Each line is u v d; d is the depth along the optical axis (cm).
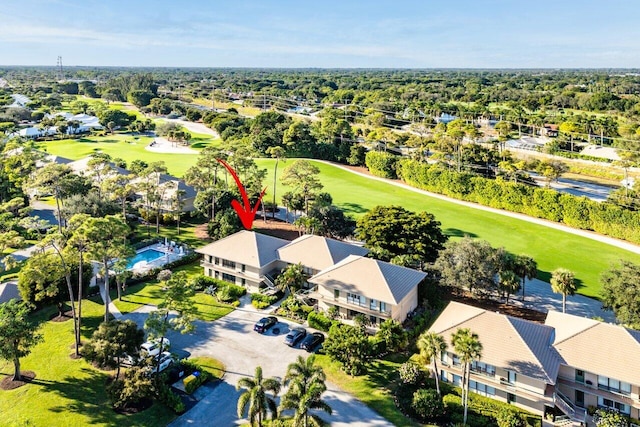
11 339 4194
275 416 3572
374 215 7325
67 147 16525
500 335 4347
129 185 8562
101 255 4975
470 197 11088
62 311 5809
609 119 18038
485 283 5912
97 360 4272
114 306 5953
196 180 9350
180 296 4862
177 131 18050
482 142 16138
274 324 5553
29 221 7031
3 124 17700
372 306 5416
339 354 4569
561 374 4256
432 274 6312
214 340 5203
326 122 17112
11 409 4038
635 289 5100
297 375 3588
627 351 4050
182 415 4025
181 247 7919
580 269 7312
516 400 4234
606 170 13625
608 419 3884
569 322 4638
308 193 9162
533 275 6097
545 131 18100
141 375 4138
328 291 5716
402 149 15750
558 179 13362
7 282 6000
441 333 4503
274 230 8762
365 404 4169
